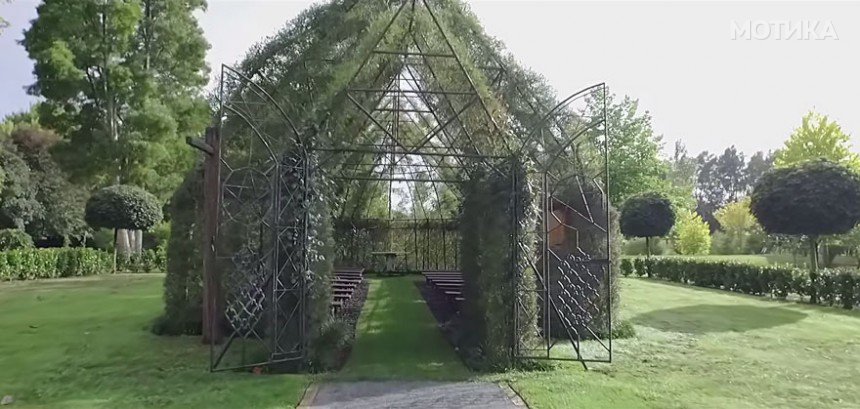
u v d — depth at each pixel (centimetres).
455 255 1805
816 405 497
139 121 1992
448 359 675
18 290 1344
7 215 2298
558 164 779
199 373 589
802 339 786
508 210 654
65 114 2052
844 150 2273
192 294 797
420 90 779
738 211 3188
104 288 1379
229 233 753
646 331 845
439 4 753
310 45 823
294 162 625
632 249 2984
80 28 1970
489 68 754
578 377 585
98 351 686
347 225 1842
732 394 529
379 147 961
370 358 679
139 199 1756
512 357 629
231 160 770
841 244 1919
